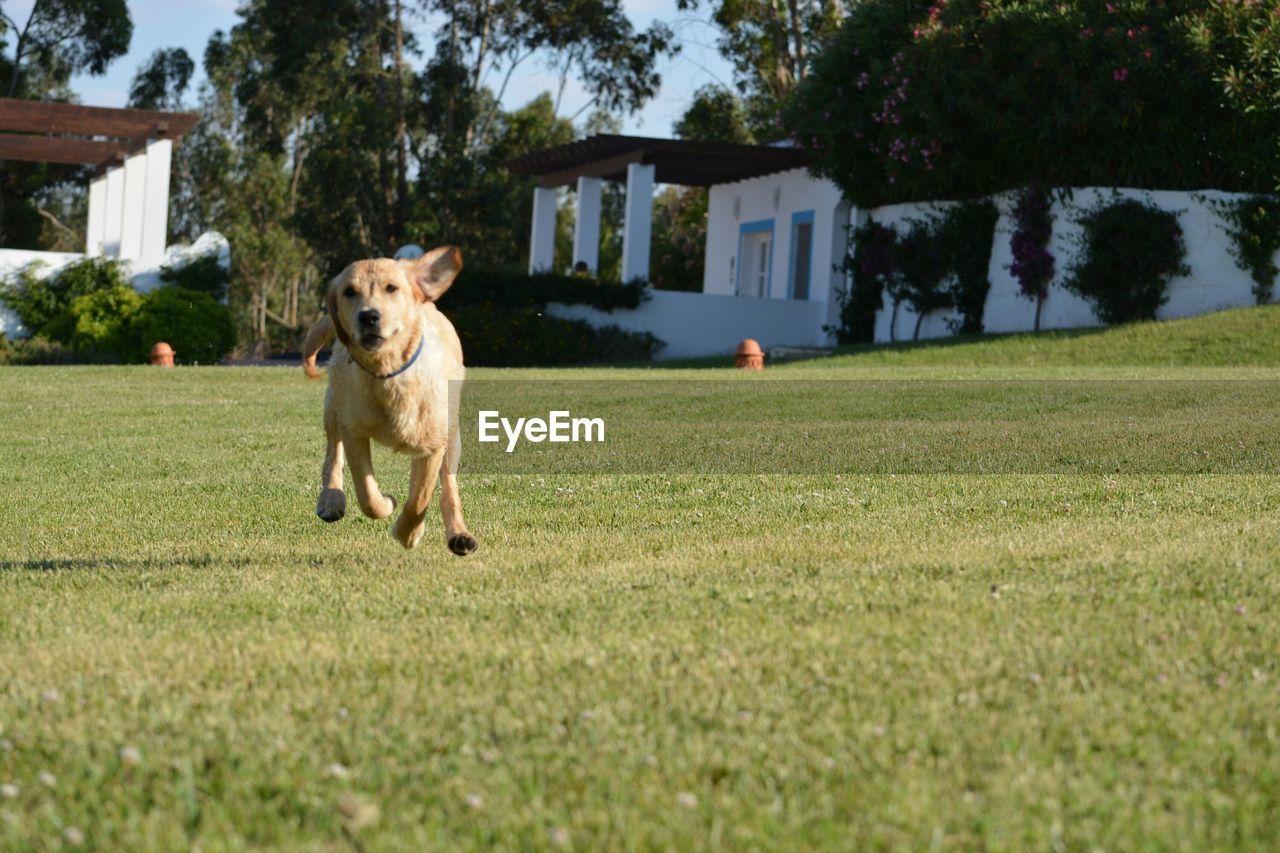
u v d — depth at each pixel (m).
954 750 3.14
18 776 3.09
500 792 2.96
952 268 24.39
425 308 5.40
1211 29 20.47
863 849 2.67
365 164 40.56
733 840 2.70
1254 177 21.05
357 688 3.73
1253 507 6.92
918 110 23.14
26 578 5.72
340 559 6.24
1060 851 2.64
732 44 41.94
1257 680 3.63
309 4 41.34
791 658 3.94
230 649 4.21
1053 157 22.33
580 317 27.52
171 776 3.07
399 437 5.21
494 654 4.05
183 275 28.73
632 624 4.45
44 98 46.03
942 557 5.61
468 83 42.41
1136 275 21.39
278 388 16.55
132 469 9.83
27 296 27.41
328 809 2.87
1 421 12.74
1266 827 2.74
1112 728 3.28
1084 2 21.59
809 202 29.61
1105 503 7.30
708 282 34.69
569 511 7.60
